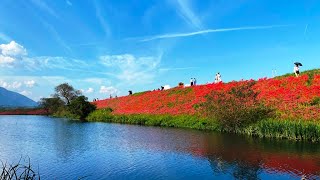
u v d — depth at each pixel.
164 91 65.25
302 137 28.06
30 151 25.52
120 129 42.06
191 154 23.03
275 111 34.50
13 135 36.38
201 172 18.03
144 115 52.28
